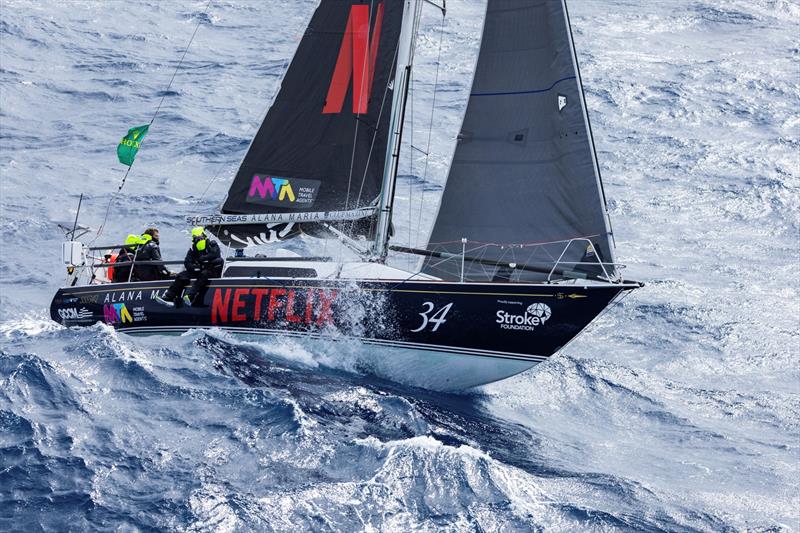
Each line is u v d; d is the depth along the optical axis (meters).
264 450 16.69
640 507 16.80
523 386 24.23
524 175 22.75
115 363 19.73
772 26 79.94
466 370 23.08
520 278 22.75
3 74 59.19
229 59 66.25
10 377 18.20
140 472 15.62
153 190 42.94
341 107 24.33
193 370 20.34
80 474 15.33
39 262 33.94
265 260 24.86
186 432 17.11
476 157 23.33
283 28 75.19
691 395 24.81
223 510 14.64
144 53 66.50
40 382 18.31
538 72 22.62
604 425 22.22
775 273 36.16
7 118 52.25
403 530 14.67
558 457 19.22
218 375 20.20
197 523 14.27
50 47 66.06
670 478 18.94
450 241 23.45
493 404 22.73
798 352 28.41
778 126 56.06
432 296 22.84
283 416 17.94
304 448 16.88
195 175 45.31
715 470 19.66
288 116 24.88
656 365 26.98
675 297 32.84
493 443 19.28
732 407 24.06
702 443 21.38
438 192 43.47
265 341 24.06
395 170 23.98
